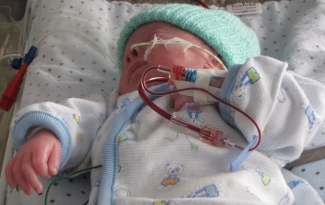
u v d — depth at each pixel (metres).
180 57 0.95
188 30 1.04
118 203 0.68
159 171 0.74
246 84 0.72
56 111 0.79
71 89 1.15
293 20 1.44
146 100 0.79
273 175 0.75
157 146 0.77
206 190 0.68
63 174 0.85
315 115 0.75
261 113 0.72
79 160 0.86
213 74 0.77
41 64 1.24
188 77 0.77
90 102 0.93
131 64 1.01
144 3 1.50
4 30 1.51
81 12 1.40
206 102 0.80
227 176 0.71
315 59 1.20
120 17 1.45
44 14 1.41
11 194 0.87
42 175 0.64
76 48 1.29
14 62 1.29
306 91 0.79
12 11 1.53
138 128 0.83
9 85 1.19
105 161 0.75
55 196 0.81
